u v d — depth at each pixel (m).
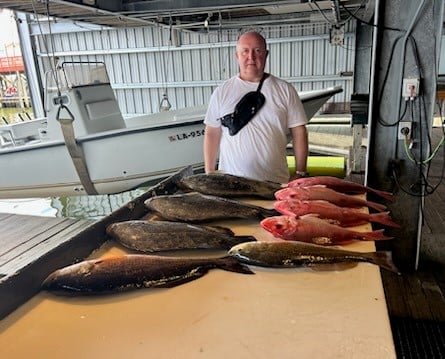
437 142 6.48
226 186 1.74
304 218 1.31
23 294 1.03
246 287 1.05
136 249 1.27
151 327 0.91
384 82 2.44
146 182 4.16
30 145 4.07
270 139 2.22
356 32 6.70
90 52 9.42
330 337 0.84
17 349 0.86
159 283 1.07
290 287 1.04
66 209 3.71
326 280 1.07
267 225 1.30
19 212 3.72
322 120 7.07
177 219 1.49
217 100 2.32
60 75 4.01
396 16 2.32
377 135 2.53
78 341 0.88
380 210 1.53
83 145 3.87
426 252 2.96
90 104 4.21
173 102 9.48
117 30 9.17
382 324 0.88
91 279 1.03
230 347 0.83
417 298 2.44
